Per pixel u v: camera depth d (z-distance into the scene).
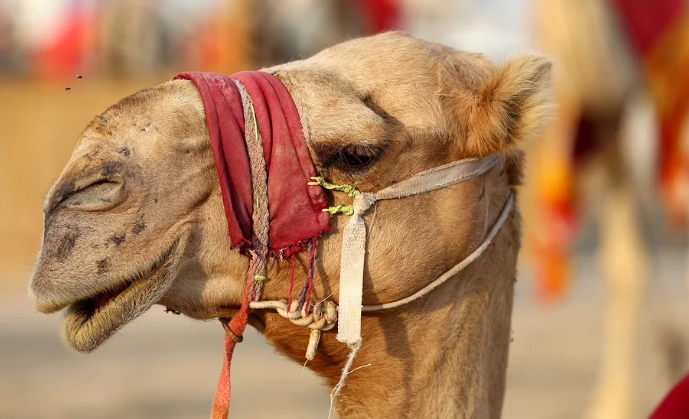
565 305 19.53
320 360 5.65
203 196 5.02
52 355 14.01
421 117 5.47
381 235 5.38
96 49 20.23
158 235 4.85
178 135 4.99
